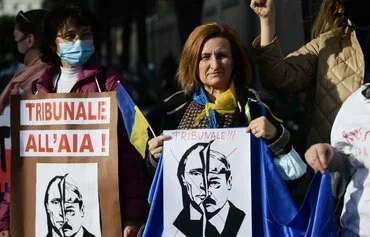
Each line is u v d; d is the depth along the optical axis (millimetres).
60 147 4934
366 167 4078
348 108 4203
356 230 4090
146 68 21031
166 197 4406
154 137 4520
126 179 4934
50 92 5074
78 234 4914
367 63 4680
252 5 4754
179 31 10477
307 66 4844
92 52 5008
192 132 4387
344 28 4758
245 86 4496
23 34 5871
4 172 5508
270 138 4238
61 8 5023
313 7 5648
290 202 4223
